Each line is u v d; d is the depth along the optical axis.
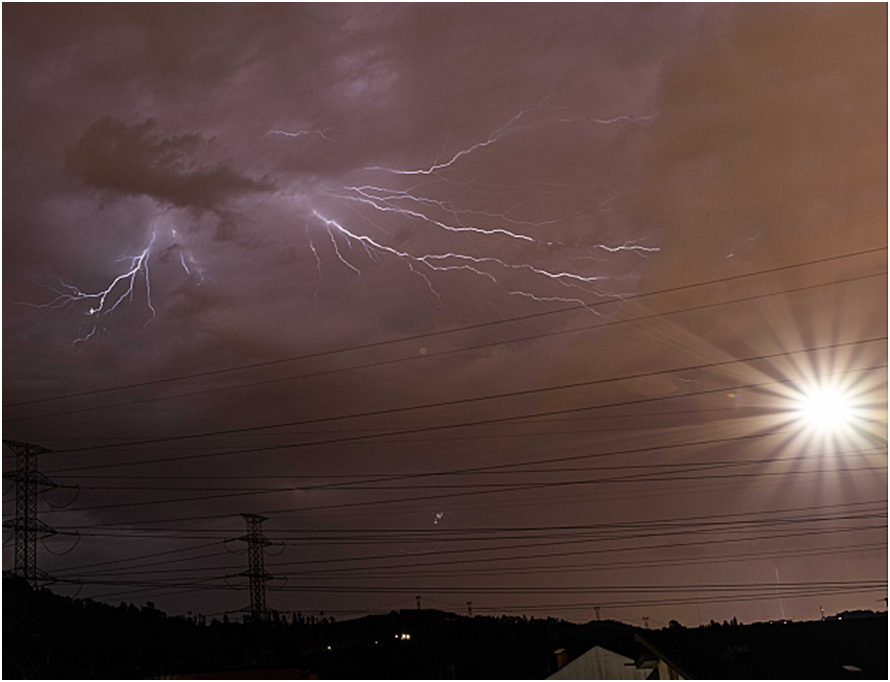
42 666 42.84
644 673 37.41
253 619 54.12
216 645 59.34
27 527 44.25
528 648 64.94
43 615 60.03
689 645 30.31
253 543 55.03
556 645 63.47
